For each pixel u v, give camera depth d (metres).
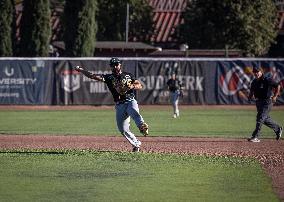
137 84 37.00
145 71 89.94
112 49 117.06
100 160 34.78
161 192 26.80
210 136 50.81
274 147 42.34
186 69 90.38
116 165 33.25
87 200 25.16
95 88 89.50
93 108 86.38
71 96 89.00
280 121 67.69
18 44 110.81
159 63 90.12
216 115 76.12
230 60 90.31
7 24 107.88
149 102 90.19
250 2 113.81
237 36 115.25
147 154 37.16
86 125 61.59
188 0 123.62
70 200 25.14
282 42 131.12
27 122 65.25
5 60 87.75
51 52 119.69
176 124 63.16
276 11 122.25
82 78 89.25
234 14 113.75
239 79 90.12
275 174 31.17
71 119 69.31
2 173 30.83
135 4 129.00
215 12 115.75
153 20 136.62
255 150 40.50
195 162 34.47
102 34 128.25
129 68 89.75
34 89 88.38
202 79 90.44
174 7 148.88
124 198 25.56
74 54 104.75
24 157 35.66
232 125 62.53
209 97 90.62
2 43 107.69
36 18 106.25
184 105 90.38
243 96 90.31
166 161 34.66
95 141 45.66
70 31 105.06
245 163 34.41
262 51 118.50
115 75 36.78
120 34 128.75
